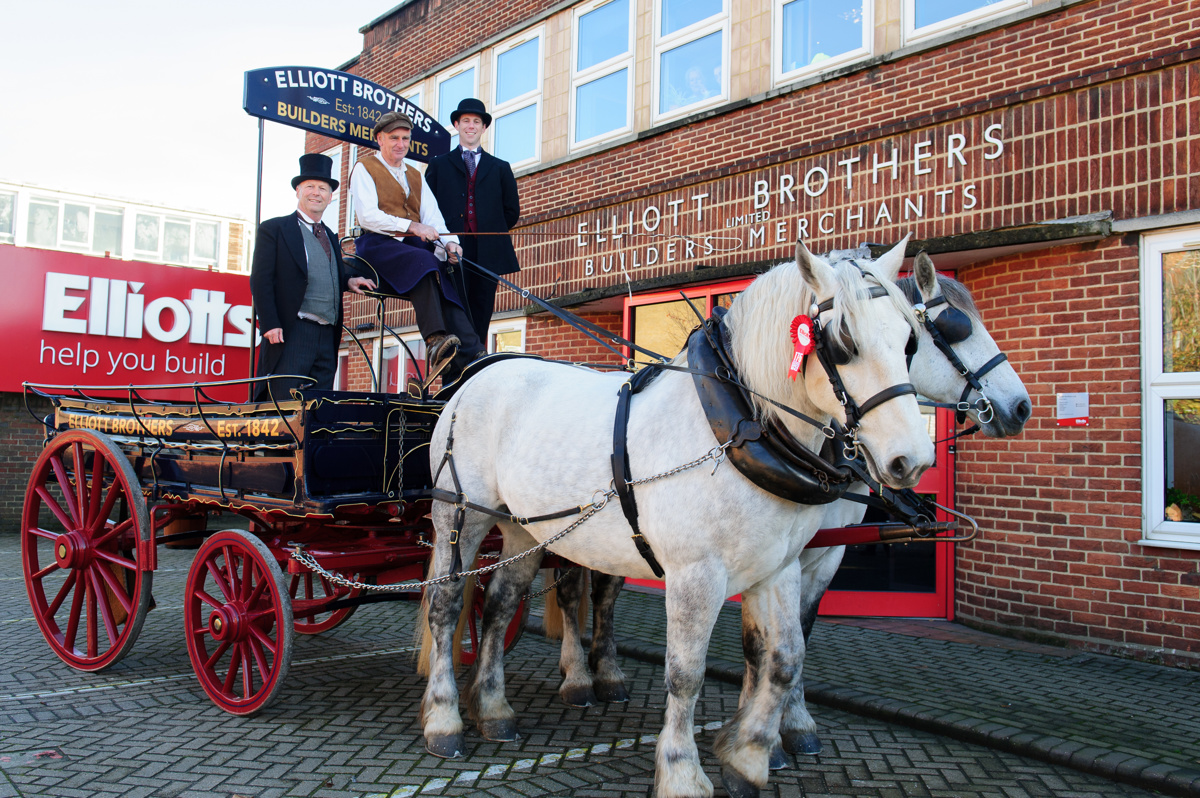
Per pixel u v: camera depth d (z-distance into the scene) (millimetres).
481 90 11109
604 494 3438
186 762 3695
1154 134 5637
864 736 4258
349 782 3523
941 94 6684
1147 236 5691
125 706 4504
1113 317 5832
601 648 4887
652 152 8789
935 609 6891
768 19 7867
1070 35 6043
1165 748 3910
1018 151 6211
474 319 5930
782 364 2990
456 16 11523
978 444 6562
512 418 4000
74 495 5730
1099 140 5859
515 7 10578
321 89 6805
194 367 12977
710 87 8383
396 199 5480
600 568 3678
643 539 3344
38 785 3408
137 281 12555
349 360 13227
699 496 3123
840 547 4406
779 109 7715
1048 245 6121
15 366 11766
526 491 3750
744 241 7848
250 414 4484
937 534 4180
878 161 6969
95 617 5234
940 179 6605
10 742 3910
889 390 2656
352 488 4383
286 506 4242
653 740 4137
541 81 10164
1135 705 4617
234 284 13289
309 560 4289
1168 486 5641
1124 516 5742
